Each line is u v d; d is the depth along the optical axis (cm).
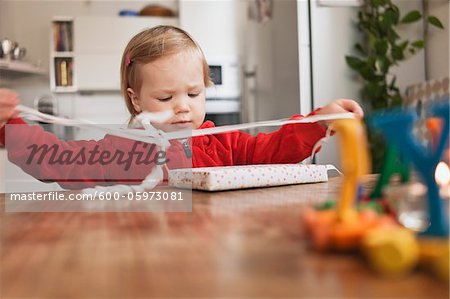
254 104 286
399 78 225
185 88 109
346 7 217
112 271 22
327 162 204
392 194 33
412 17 218
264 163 106
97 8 349
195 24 305
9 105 57
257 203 48
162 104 109
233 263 23
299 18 213
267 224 34
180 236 30
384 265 20
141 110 112
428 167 24
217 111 293
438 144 24
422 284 19
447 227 23
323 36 216
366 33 219
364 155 26
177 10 351
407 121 24
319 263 23
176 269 22
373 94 211
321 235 24
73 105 319
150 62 108
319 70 215
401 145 25
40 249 28
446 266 20
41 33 343
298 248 26
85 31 310
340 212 25
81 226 36
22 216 44
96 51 311
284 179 70
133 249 27
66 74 313
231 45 307
